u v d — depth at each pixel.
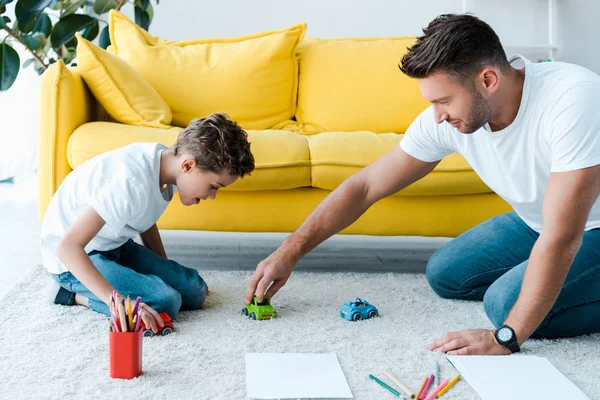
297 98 2.75
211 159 1.55
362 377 1.32
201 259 2.40
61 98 2.13
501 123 1.51
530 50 3.93
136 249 1.79
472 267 1.82
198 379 1.29
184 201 1.65
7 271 2.18
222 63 2.65
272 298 1.85
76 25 2.97
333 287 1.98
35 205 3.41
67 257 1.50
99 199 1.53
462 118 1.39
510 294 1.53
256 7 3.65
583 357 1.46
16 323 1.60
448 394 1.25
